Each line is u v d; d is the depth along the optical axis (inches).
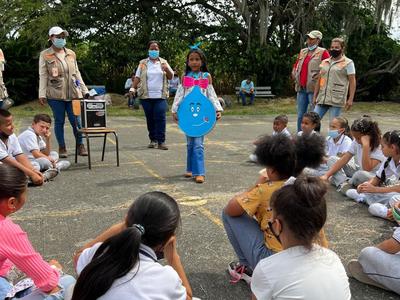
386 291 113.4
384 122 507.8
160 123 290.8
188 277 118.4
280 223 75.7
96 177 216.8
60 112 253.0
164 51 731.4
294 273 72.3
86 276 64.8
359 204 179.8
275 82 785.6
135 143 319.6
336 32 754.2
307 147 105.3
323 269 72.4
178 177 219.6
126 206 173.3
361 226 155.3
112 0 721.0
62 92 247.9
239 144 328.2
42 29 626.8
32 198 181.3
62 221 156.6
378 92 824.9
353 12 743.1
